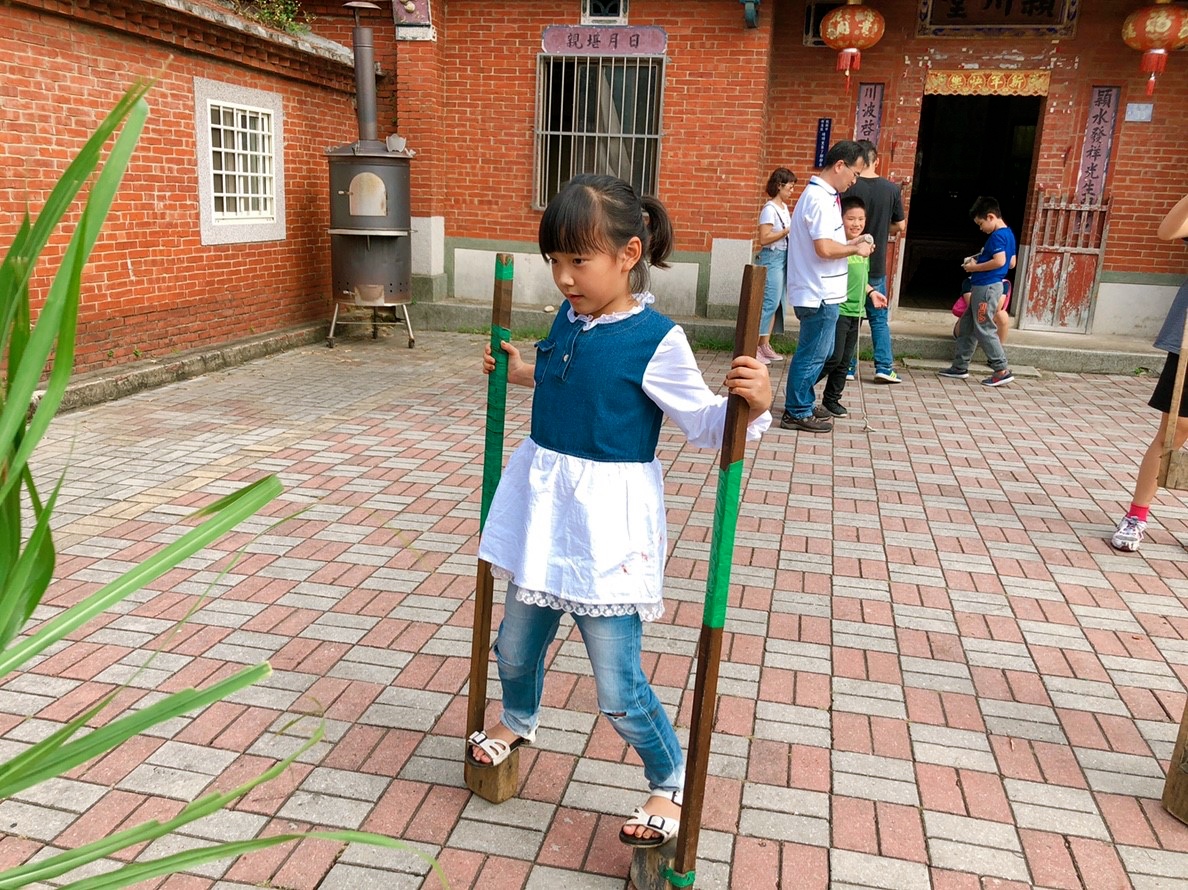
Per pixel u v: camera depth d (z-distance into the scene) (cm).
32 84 594
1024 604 396
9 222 585
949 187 1606
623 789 265
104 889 115
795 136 999
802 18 972
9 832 238
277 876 227
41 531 111
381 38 1001
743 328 182
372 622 357
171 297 746
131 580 120
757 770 275
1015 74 949
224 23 742
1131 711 314
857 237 655
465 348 934
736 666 335
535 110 980
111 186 109
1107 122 943
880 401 786
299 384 752
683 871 207
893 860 240
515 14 962
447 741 284
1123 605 397
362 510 475
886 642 358
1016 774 278
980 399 803
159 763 268
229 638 341
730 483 188
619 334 204
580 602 207
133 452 552
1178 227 344
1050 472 594
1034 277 995
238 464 537
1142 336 978
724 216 959
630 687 216
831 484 556
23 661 112
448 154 1013
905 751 288
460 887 226
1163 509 526
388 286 889
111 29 651
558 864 235
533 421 223
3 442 109
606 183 196
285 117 880
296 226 919
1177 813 258
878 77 971
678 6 926
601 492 207
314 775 265
